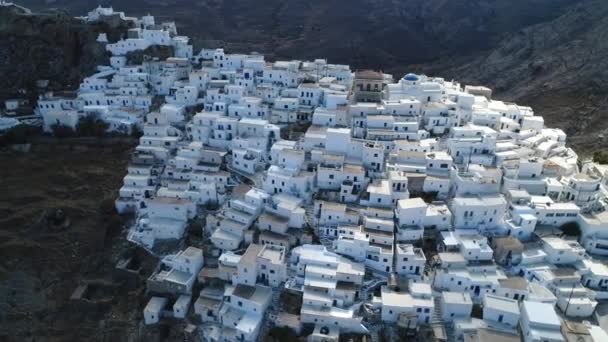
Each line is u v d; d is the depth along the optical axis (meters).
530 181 105.06
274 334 80.94
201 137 124.50
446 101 135.00
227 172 112.62
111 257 100.88
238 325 80.75
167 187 109.94
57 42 154.75
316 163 111.44
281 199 101.75
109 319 90.56
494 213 96.69
